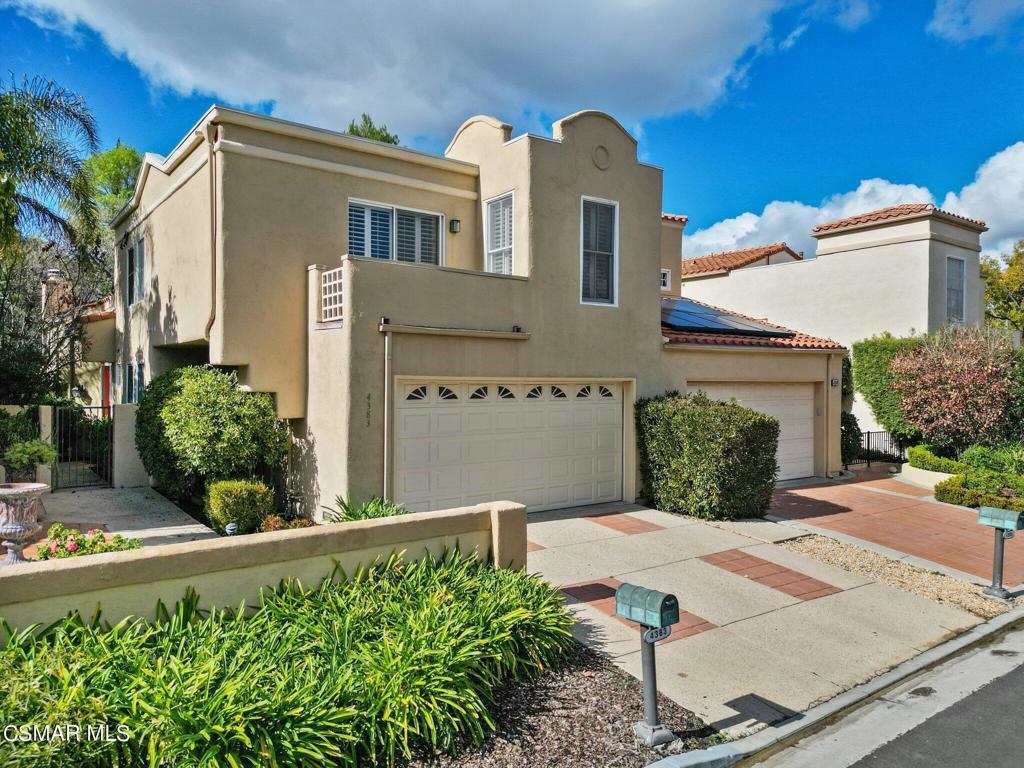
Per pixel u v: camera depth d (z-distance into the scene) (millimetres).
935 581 9172
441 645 5059
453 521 6816
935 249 19547
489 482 11328
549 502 12180
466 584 6230
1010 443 16203
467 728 4848
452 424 10844
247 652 4715
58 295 20531
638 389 13039
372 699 4617
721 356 14398
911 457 16844
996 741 5254
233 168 10336
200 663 4395
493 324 11047
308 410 10789
